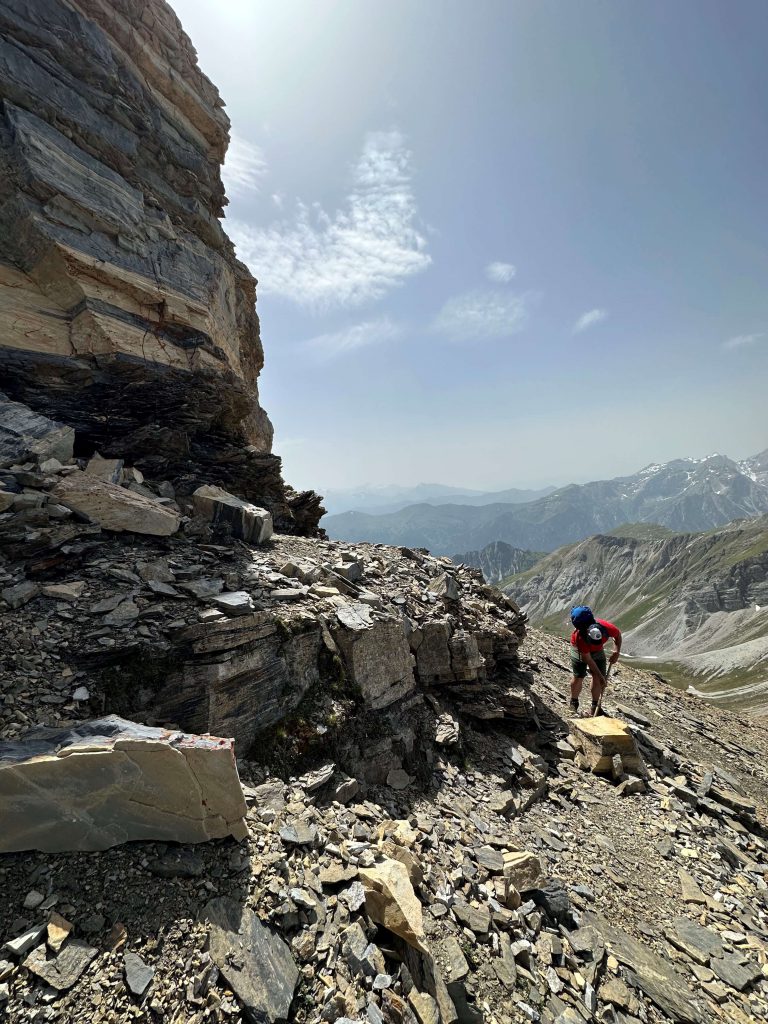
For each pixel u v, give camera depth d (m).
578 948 2.87
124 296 6.64
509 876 3.18
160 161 8.09
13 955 1.76
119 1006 1.70
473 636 6.14
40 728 2.59
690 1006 2.69
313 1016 1.90
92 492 4.57
